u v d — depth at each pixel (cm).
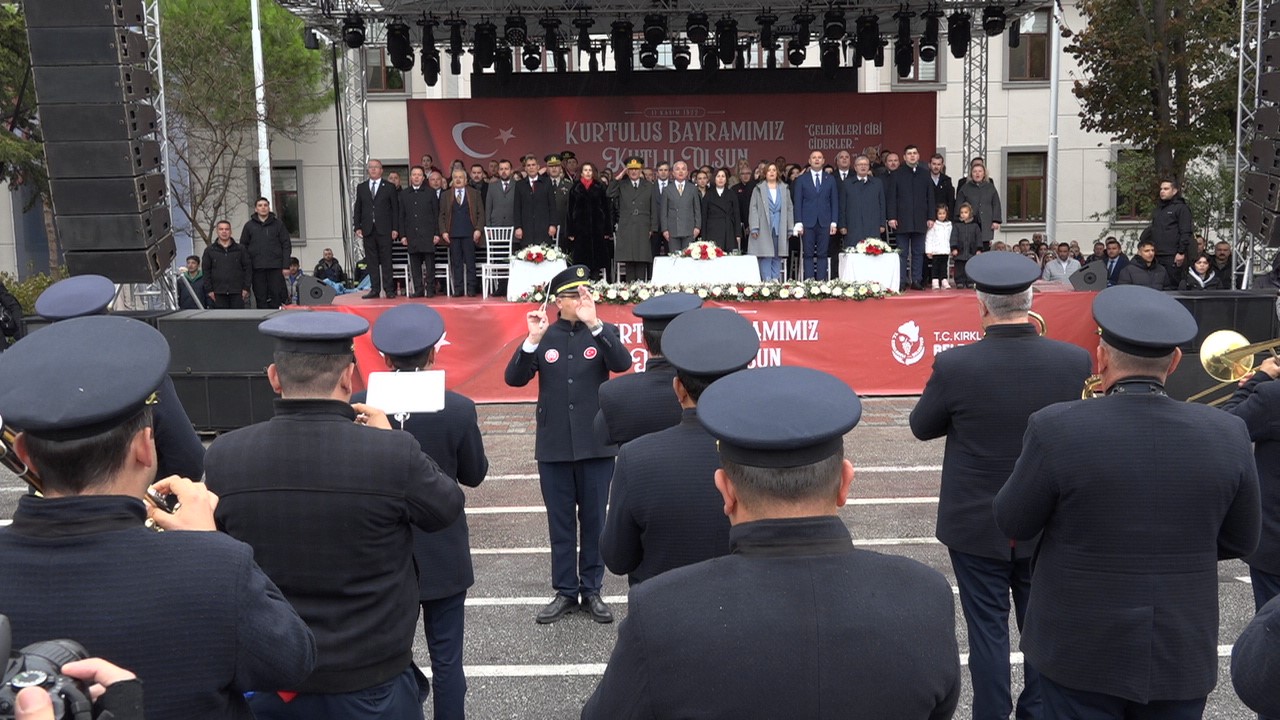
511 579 673
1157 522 306
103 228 1068
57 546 196
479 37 1750
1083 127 2202
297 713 302
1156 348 316
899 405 1263
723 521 323
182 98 2416
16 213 2745
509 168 1529
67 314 446
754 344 330
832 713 181
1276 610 218
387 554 308
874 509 828
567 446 588
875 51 1795
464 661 538
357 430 309
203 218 2714
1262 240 1246
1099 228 2712
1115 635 309
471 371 1295
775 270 1487
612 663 194
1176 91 2091
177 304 1203
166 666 196
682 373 328
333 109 2727
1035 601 332
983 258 437
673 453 326
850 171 1498
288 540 297
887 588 192
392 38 1752
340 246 2772
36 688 147
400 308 429
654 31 1761
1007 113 2680
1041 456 320
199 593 200
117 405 195
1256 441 436
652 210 1511
